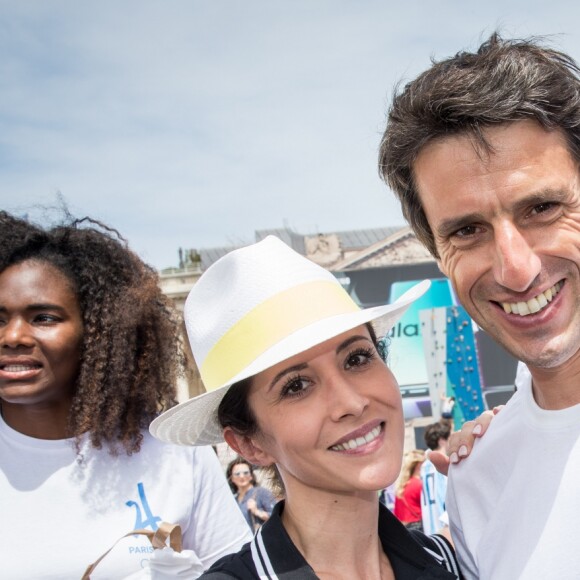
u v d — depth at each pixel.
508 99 1.93
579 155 1.97
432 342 18.44
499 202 1.95
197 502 2.80
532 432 2.19
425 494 6.18
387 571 2.14
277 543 2.04
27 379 2.59
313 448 2.02
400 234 29.14
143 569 2.56
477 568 2.36
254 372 1.96
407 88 2.15
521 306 2.03
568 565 1.99
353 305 2.23
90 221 2.91
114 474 2.67
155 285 2.91
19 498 2.57
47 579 2.49
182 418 2.19
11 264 2.69
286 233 33.81
